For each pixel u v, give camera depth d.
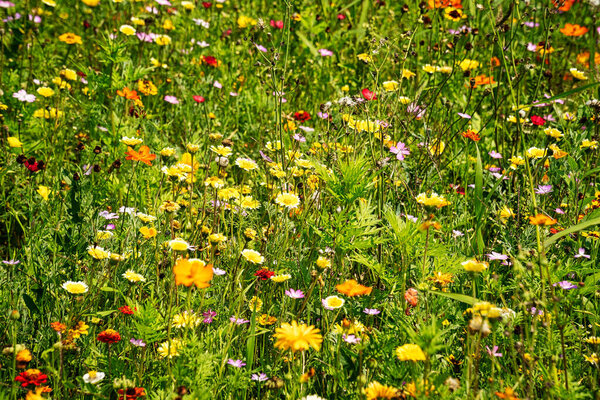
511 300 2.73
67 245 3.01
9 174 3.80
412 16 5.32
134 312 2.25
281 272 2.78
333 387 2.36
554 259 2.98
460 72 5.12
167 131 4.57
